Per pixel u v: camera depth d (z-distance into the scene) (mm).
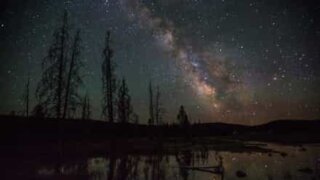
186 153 52781
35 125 45906
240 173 31422
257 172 33625
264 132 126500
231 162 42500
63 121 38031
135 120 54688
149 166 36125
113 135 49094
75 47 39500
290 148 71750
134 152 48531
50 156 37219
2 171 28438
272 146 78188
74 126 51156
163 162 40094
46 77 37844
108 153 44594
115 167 34250
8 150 37844
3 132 42312
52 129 46500
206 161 42688
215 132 118812
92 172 30547
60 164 33688
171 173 31609
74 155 39656
